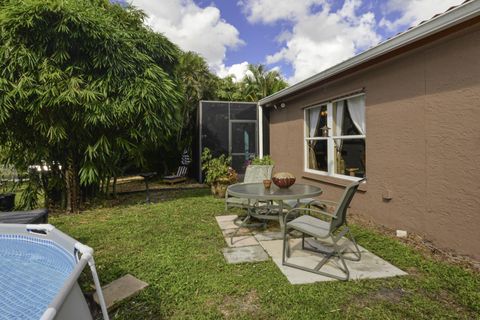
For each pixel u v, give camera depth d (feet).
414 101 11.87
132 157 21.85
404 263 9.53
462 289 7.82
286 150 25.02
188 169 36.32
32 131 17.06
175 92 20.06
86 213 17.85
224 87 62.69
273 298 7.59
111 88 16.87
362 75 15.08
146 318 6.93
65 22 14.74
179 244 11.71
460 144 9.98
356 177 16.12
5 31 14.29
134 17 20.03
